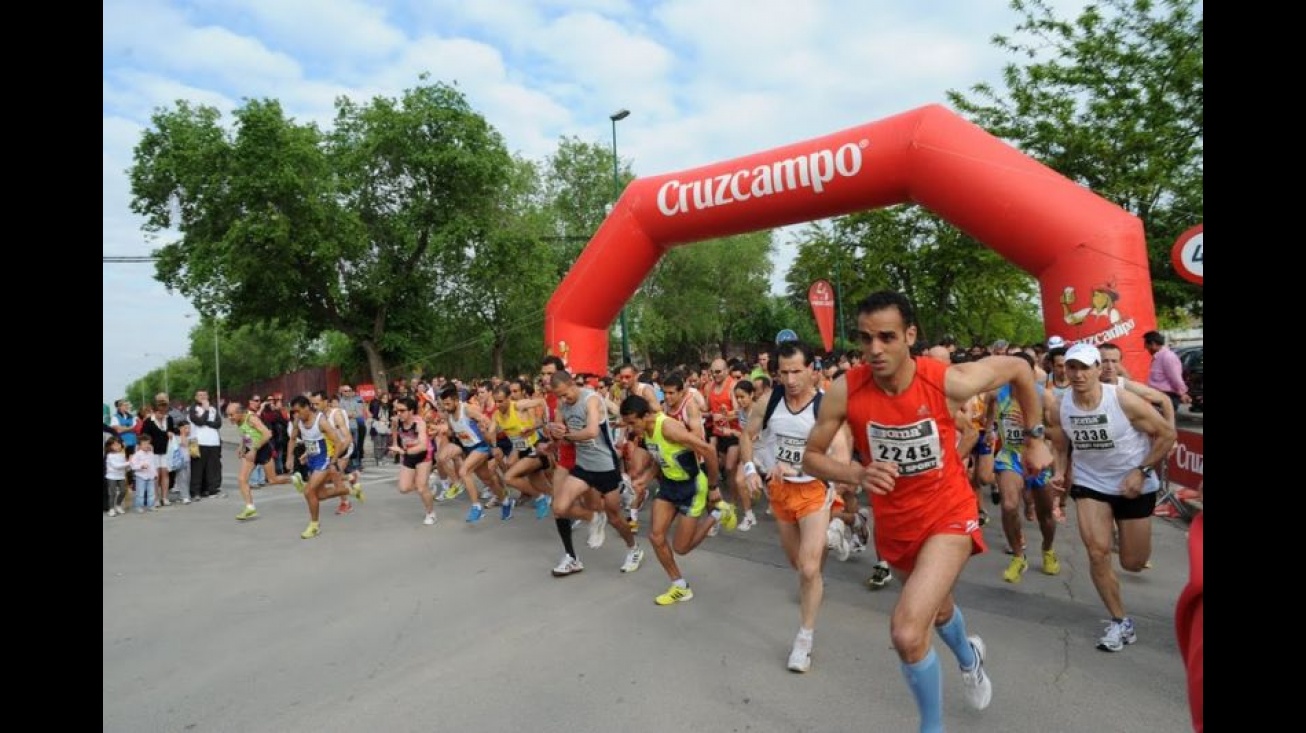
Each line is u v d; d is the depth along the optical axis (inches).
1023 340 1638.8
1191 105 558.9
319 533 351.3
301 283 964.6
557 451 303.4
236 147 898.1
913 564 131.6
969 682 140.3
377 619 217.8
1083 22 589.3
